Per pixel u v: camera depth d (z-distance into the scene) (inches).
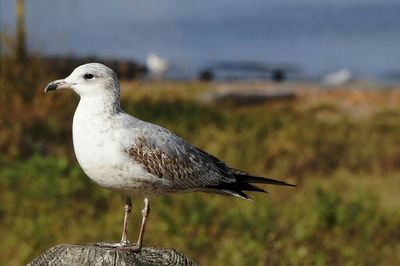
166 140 269.0
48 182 503.5
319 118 851.4
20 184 509.4
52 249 236.8
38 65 752.3
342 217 478.9
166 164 266.7
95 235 438.3
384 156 668.7
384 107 951.6
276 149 658.2
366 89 1146.0
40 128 660.7
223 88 1096.8
